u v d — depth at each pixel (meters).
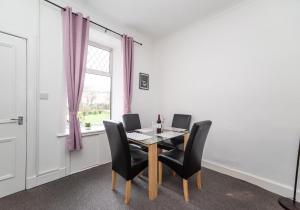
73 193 2.04
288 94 2.06
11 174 2.00
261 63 2.30
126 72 3.28
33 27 2.12
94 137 2.87
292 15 2.03
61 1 2.38
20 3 2.01
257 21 2.33
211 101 2.89
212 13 2.81
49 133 2.30
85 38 2.61
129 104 3.36
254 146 2.37
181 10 2.73
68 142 2.45
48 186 2.19
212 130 2.87
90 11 2.74
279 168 2.14
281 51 2.12
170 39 3.58
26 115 2.09
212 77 2.88
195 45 3.14
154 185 1.97
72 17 2.45
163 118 3.62
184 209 1.78
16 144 2.03
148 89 3.83
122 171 1.89
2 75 1.92
